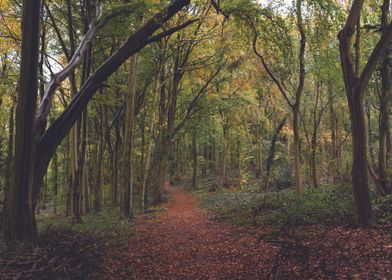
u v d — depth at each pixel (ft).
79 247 27.84
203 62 72.13
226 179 108.88
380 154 34.86
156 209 68.03
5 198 49.08
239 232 34.19
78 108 35.50
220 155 112.16
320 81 51.70
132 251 29.40
